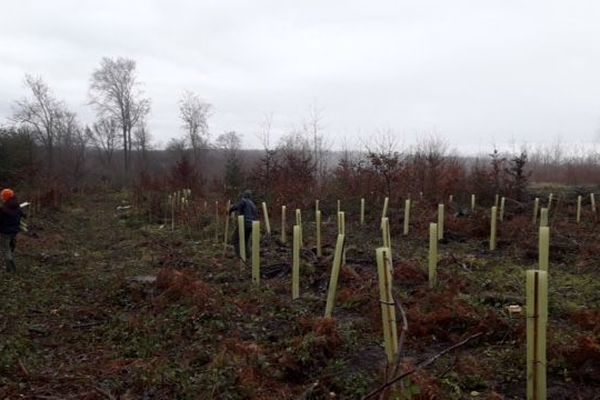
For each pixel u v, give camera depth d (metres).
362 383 5.41
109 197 35.59
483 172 23.09
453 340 6.73
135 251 14.91
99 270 12.12
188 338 7.29
